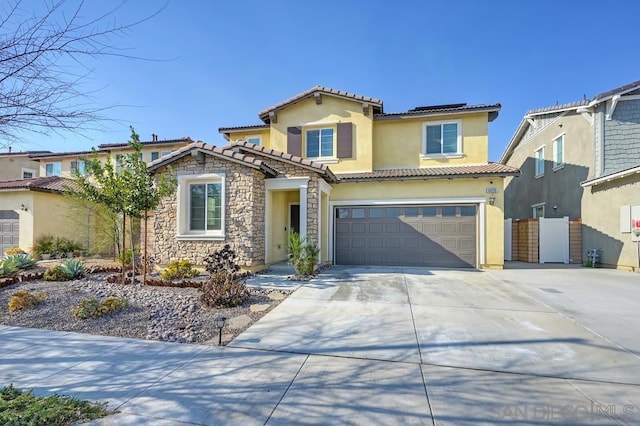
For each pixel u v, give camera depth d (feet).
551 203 58.85
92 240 55.93
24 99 10.53
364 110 49.47
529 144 67.56
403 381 12.17
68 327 18.92
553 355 14.56
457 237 44.04
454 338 16.70
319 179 40.22
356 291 27.73
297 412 10.14
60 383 12.13
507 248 57.21
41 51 10.34
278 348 15.52
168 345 16.02
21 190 54.95
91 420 9.66
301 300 24.63
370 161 49.11
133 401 10.80
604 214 45.60
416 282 31.91
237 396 11.12
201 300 23.35
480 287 29.55
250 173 36.73
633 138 45.91
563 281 32.99
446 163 49.11
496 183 42.96
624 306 23.00
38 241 55.06
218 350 15.34
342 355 14.66
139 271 37.88
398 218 45.93
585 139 49.98
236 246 36.86
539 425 9.47
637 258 40.42
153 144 72.90
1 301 24.11
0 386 11.92
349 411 10.19
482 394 11.23
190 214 39.24
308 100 51.88
